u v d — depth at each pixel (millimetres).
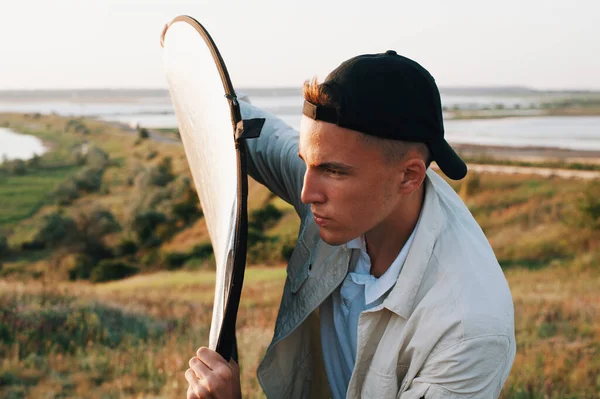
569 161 70750
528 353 7398
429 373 1168
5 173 75625
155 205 52094
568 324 9055
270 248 31594
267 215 40719
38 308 8977
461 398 1151
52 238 45375
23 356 7309
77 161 84750
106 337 8312
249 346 7414
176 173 66125
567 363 6891
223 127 1093
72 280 35375
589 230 28219
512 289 13969
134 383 6711
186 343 8344
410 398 1191
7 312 8625
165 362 7332
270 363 1475
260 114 1602
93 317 8789
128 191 64125
